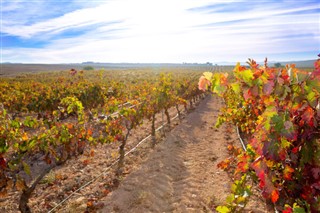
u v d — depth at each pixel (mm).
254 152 3719
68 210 5887
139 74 57438
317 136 2697
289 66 2781
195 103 24562
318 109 2467
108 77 48562
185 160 9305
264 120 2654
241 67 2521
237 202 3133
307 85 2520
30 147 5145
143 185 7121
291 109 2615
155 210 6012
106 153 9875
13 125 5488
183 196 6594
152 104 11688
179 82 19719
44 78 45250
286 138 2570
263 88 2439
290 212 2582
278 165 3287
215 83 2588
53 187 7055
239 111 8203
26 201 5145
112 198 6508
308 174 2922
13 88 21172
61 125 6102
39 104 14953
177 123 15156
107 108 9227
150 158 9250
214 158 9297
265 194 3225
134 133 12766
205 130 13758
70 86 19406
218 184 7184
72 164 8711
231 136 12258
